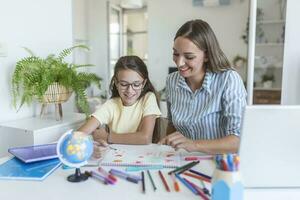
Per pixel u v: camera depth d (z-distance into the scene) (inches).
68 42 87.8
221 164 28.4
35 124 70.6
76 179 35.5
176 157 43.7
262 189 31.6
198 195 31.7
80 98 74.9
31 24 77.0
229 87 46.3
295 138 29.8
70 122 73.6
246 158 30.8
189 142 43.8
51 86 71.2
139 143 51.4
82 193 32.3
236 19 175.2
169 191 32.7
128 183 34.9
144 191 32.7
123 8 206.2
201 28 45.2
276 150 30.3
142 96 60.1
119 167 39.9
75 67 76.7
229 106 45.5
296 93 97.4
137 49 210.5
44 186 34.3
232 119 44.6
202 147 43.1
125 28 212.4
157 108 58.7
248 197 30.7
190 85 50.9
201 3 177.9
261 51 137.3
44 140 67.3
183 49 44.8
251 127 29.8
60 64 73.9
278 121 29.5
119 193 32.3
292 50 96.0
